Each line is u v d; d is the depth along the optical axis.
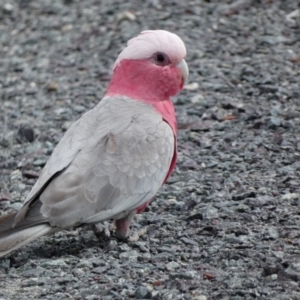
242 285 9.86
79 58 21.17
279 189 13.03
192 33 21.52
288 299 9.43
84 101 18.36
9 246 10.12
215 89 18.14
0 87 19.62
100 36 22.44
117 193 10.82
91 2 24.86
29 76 20.11
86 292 9.94
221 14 22.62
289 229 11.56
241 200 12.73
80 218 10.54
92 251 11.31
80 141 10.97
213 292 9.76
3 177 14.62
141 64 11.86
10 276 10.61
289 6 22.72
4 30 23.50
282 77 18.45
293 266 10.19
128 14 23.28
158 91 11.93
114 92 12.02
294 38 20.72
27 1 25.39
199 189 13.32
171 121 11.93
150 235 11.80
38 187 10.58
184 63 12.02
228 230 11.66
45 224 10.39
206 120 16.59
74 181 10.54
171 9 23.44
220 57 19.97
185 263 10.77
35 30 23.33
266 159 14.41
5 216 10.34
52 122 17.28
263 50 20.14
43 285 10.29
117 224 11.51
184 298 9.61
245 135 15.68
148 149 11.19
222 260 10.67
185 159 14.66
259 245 11.07
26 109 18.11
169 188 13.47
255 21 21.97
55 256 11.22
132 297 9.73
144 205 11.41
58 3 25.05
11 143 16.28
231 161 14.48
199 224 12.02
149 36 11.97
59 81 19.72
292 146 14.88
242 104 17.23
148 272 10.50
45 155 15.57
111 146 10.95
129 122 11.30
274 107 16.80
